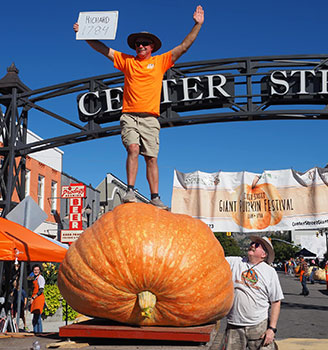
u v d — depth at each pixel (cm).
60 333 294
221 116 1008
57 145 1120
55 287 1317
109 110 1047
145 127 403
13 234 700
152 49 424
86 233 322
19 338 360
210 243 316
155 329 287
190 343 286
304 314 1326
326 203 1010
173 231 305
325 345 585
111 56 422
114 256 290
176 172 1091
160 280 286
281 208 1040
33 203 824
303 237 5512
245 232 1041
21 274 843
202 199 1066
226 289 315
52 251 708
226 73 1034
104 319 343
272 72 1013
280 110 991
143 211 323
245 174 1072
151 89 404
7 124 1120
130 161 393
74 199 2233
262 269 427
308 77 1011
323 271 3083
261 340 418
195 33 401
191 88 1024
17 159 1975
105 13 434
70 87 1149
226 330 436
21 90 1125
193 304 293
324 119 1045
